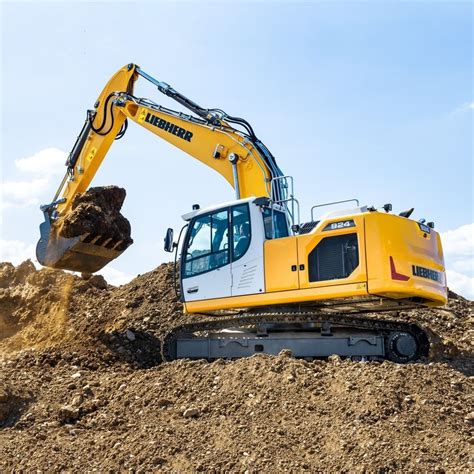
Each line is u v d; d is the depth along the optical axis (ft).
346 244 33.86
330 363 31.01
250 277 35.94
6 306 49.52
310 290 34.19
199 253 37.93
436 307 37.63
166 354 37.22
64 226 41.09
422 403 26.68
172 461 24.29
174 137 42.65
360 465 22.70
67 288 50.24
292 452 23.95
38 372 34.30
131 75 45.19
